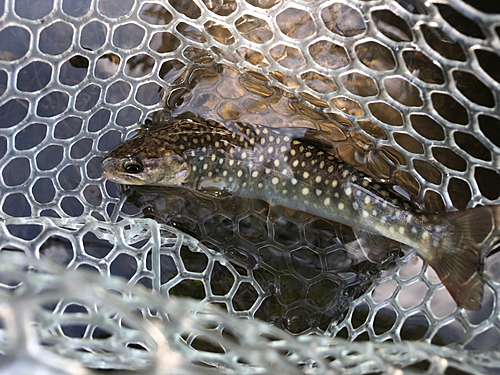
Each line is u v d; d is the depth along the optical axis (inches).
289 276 15.3
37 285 9.9
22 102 14.9
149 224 14.2
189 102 16.1
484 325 13.9
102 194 15.8
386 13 14.0
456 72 13.8
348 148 15.7
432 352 12.3
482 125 14.0
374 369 12.5
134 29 15.6
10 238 13.5
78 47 14.9
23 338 9.1
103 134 15.8
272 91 15.9
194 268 15.0
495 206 14.5
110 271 14.6
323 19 14.8
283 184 15.7
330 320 14.9
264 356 10.5
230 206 15.9
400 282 15.0
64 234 13.7
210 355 12.1
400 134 15.0
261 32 15.5
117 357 12.0
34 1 15.2
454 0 13.1
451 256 14.8
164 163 15.8
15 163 15.0
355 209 15.4
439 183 15.1
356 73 15.0
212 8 15.7
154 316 13.8
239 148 15.9
